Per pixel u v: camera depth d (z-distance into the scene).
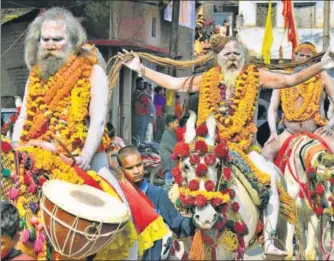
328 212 10.59
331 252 10.82
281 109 12.84
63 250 6.78
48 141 7.48
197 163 8.19
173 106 21.94
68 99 7.51
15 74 20.06
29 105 7.56
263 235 9.14
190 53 29.97
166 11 28.38
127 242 7.24
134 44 24.59
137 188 8.50
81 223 6.67
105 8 23.81
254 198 8.91
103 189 7.36
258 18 38.28
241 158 8.92
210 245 8.32
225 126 9.18
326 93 11.61
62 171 7.14
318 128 11.52
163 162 12.27
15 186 6.96
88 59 7.61
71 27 7.59
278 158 11.02
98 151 7.62
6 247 6.68
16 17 20.56
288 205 9.43
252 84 9.39
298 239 10.35
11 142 7.34
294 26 19.94
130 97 21.66
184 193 8.20
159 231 7.68
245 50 9.53
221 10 38.62
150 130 20.94
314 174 10.49
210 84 9.40
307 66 10.14
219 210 8.27
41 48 7.57
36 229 6.89
